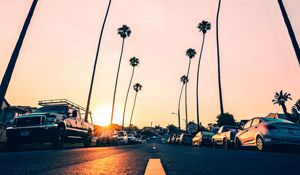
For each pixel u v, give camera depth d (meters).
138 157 4.98
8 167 3.12
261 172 2.85
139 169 2.94
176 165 3.51
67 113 11.31
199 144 20.69
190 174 2.60
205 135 20.31
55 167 3.13
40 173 2.58
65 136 10.89
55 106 11.52
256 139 9.70
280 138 8.66
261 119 10.04
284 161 4.42
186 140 28.84
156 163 3.67
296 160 4.65
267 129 9.07
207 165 3.57
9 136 9.52
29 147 11.25
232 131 13.08
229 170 3.00
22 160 4.18
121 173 2.60
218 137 15.06
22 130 9.44
